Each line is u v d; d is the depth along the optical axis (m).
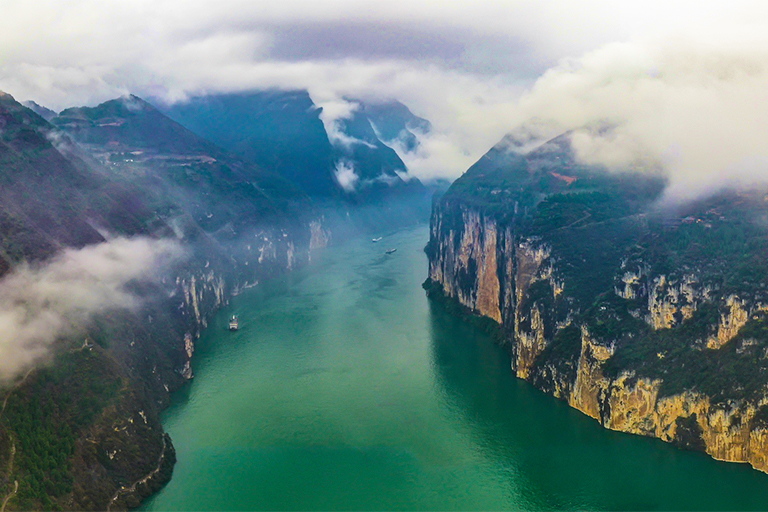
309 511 149.00
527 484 157.62
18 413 147.88
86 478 147.12
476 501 152.00
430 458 168.75
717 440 160.75
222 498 154.38
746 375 159.25
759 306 163.00
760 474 154.62
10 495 130.88
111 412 163.88
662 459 163.88
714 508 146.75
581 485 156.50
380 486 157.88
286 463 167.75
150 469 159.62
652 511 147.00
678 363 172.00
